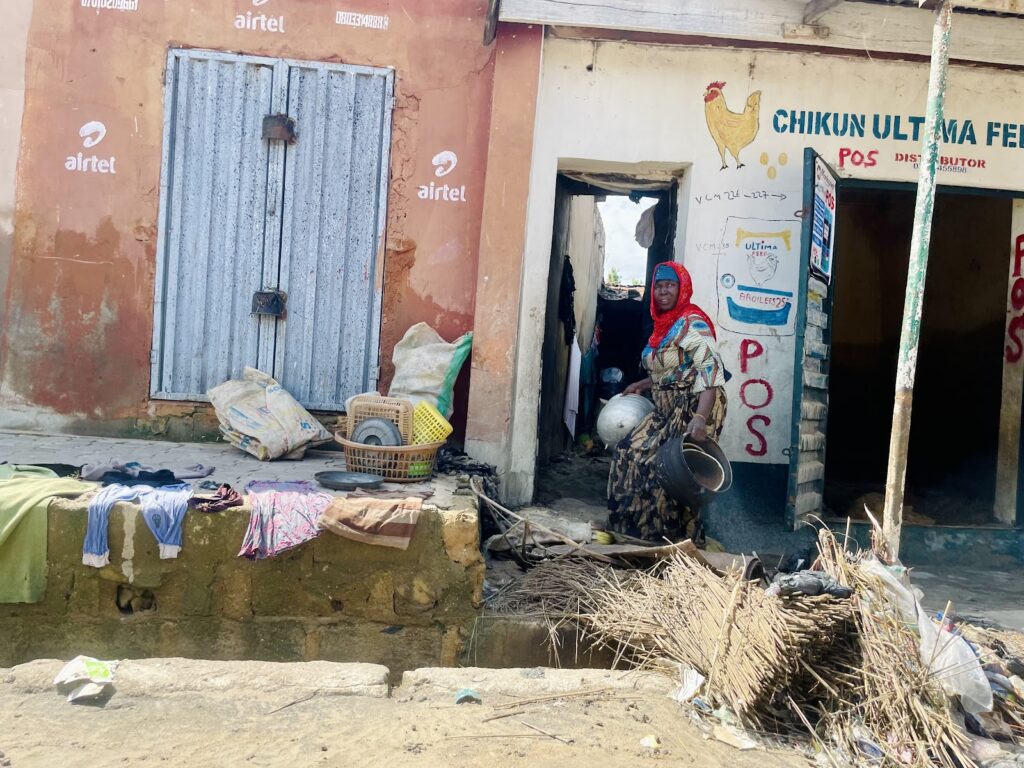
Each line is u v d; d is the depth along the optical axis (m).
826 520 6.08
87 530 4.15
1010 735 3.25
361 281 6.14
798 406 5.34
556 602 4.36
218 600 4.27
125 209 6.04
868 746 3.08
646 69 5.93
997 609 4.96
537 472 6.59
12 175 5.98
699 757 3.01
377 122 6.08
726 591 3.75
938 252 8.59
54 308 6.05
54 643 4.26
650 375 5.44
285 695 3.28
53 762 2.72
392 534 4.21
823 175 5.65
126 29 5.98
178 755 2.81
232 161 6.07
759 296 5.98
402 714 3.20
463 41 6.07
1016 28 5.70
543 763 2.87
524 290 5.93
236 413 5.70
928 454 8.38
